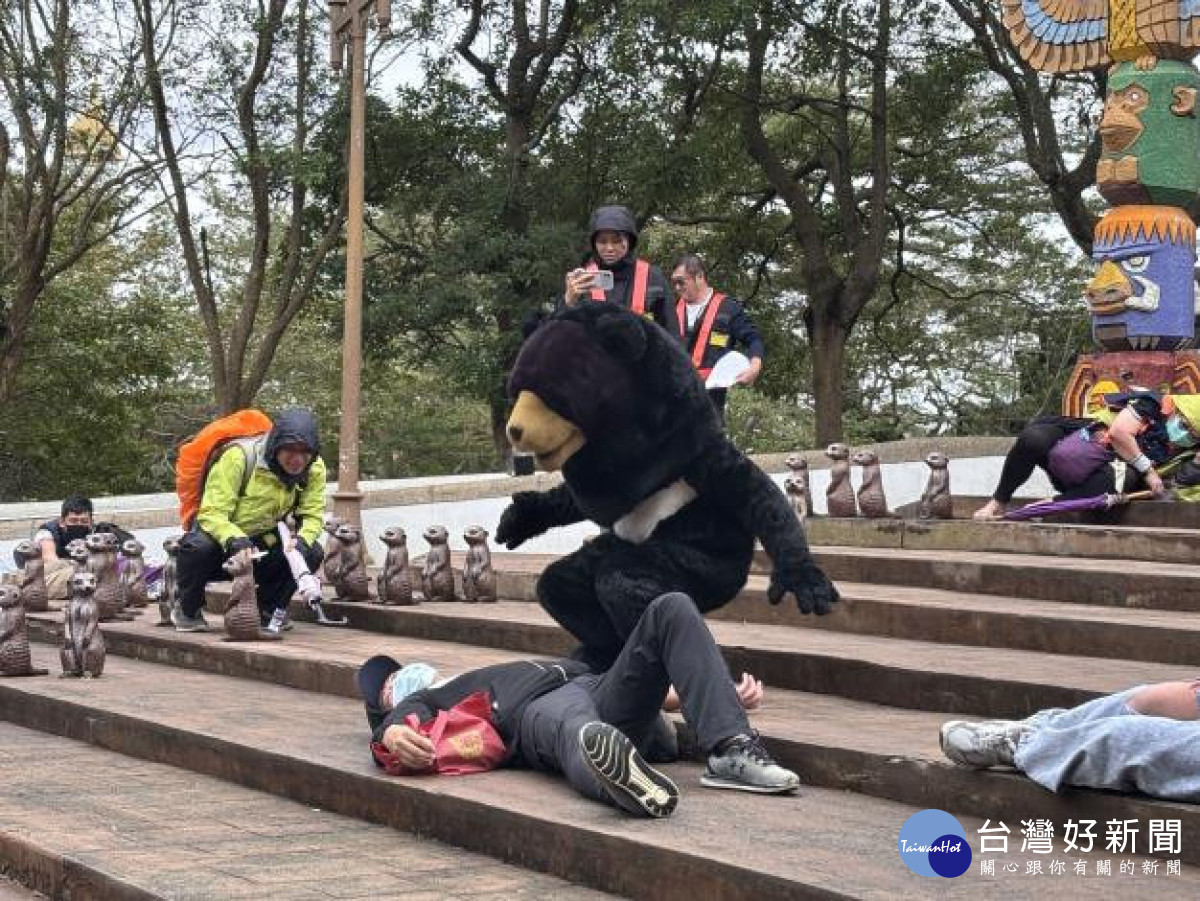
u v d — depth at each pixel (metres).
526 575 10.23
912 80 24.02
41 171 22.20
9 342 22.97
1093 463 10.20
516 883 4.76
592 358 5.60
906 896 3.94
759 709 6.36
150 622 10.49
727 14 19.83
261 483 9.40
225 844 5.28
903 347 33.44
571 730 5.31
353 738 6.55
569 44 23.69
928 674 6.36
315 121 22.59
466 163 23.80
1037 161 22.45
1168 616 7.44
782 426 36.78
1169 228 12.12
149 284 31.86
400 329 23.23
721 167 24.64
